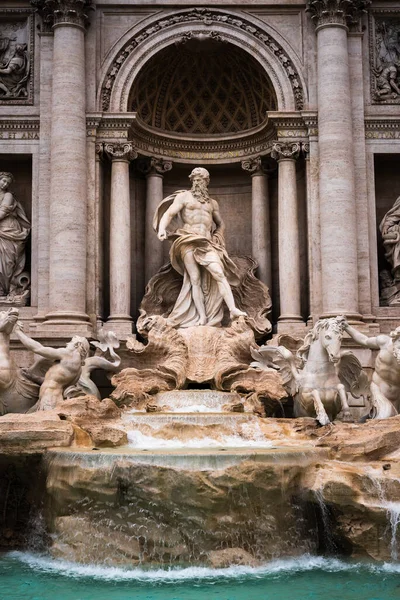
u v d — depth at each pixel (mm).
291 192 27516
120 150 27500
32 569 16641
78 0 26906
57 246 26312
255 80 29000
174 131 29906
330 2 27156
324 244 26594
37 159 27641
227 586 15133
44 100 27578
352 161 26984
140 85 28469
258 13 28172
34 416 19578
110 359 25547
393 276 28016
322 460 18062
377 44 28453
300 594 14625
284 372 24250
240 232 30484
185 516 16422
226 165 30234
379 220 29141
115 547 16641
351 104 27656
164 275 27797
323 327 21844
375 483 17109
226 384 24484
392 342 21688
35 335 25594
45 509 18328
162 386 24250
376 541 17047
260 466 16688
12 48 28344
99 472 16766
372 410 21734
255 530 16812
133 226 29406
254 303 27812
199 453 16828
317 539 17875
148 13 28094
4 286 27531
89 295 26891
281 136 27688
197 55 28703
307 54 27922
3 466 18812
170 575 15938
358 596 14523
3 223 27656
